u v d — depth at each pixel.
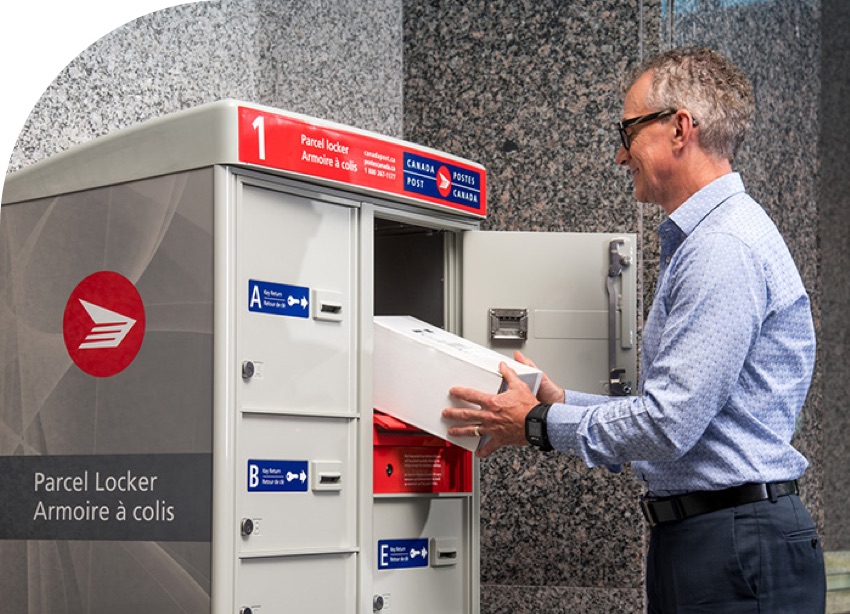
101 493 2.38
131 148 2.39
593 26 3.70
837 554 3.87
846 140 3.99
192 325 2.26
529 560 3.59
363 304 2.58
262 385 2.30
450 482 2.83
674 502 2.24
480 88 3.83
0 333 2.60
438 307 3.11
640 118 2.42
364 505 2.54
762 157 3.87
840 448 3.91
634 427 2.19
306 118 2.40
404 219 2.80
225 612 2.18
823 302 3.94
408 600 2.70
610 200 3.65
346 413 2.52
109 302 2.40
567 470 3.59
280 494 2.33
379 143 2.62
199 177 2.27
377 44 3.94
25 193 2.58
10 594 2.53
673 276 2.28
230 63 3.42
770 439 2.21
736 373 2.14
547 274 3.10
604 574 3.55
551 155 3.71
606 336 3.11
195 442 2.24
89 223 2.45
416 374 2.60
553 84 3.73
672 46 3.66
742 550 2.15
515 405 2.43
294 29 3.64
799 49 3.95
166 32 3.21
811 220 3.93
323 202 2.50
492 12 3.84
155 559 2.29
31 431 2.52
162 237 2.32
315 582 2.41
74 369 2.45
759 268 2.19
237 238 2.26
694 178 2.38
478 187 3.04
